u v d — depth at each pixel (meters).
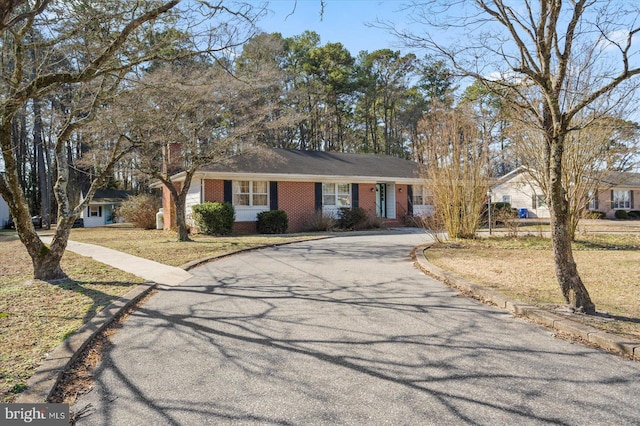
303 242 13.50
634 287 5.95
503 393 2.89
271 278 7.28
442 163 12.73
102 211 36.91
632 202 30.94
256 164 18.27
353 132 42.28
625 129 10.19
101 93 7.33
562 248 4.73
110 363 3.52
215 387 3.05
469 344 3.88
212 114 13.30
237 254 10.61
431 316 4.82
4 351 3.61
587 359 3.49
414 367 3.37
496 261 8.62
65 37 5.77
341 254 10.44
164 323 4.64
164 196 21.80
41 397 2.82
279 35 31.98
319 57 35.62
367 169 21.67
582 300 4.59
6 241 15.45
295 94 25.66
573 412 2.62
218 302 5.59
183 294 6.08
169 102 11.90
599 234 14.23
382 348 3.80
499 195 32.31
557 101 4.60
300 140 38.66
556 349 3.73
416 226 20.50
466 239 12.66
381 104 41.47
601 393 2.88
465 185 12.69
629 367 3.31
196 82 11.30
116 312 4.86
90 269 7.95
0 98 6.06
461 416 2.59
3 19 2.94
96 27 6.39
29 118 11.56
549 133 4.80
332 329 4.37
